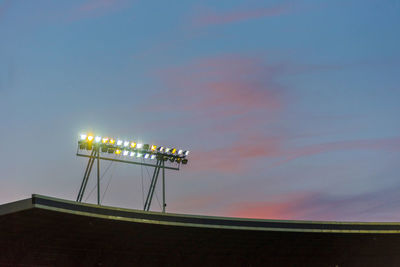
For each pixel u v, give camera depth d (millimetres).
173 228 55312
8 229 48094
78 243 53625
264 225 58844
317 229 61312
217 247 61031
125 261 57969
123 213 51281
